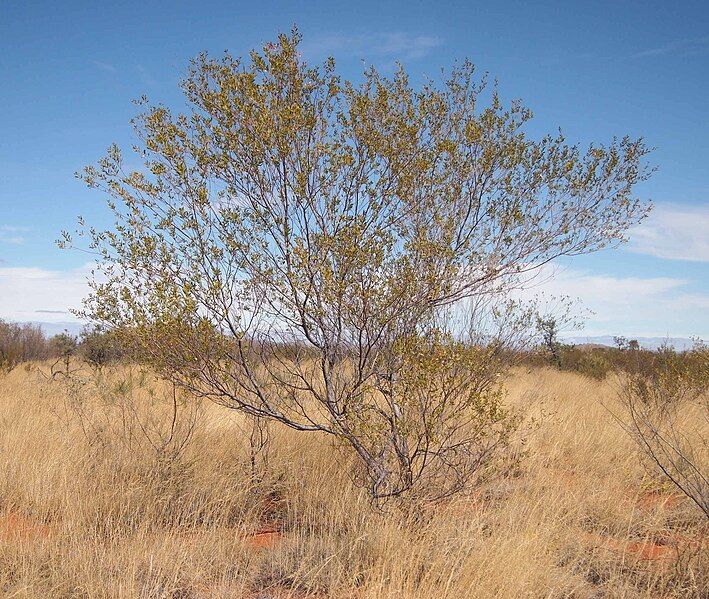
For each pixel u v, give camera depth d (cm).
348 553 411
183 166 472
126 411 741
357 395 490
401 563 382
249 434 675
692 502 514
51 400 924
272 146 473
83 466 569
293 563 407
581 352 1842
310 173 486
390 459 494
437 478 491
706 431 740
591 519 502
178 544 417
